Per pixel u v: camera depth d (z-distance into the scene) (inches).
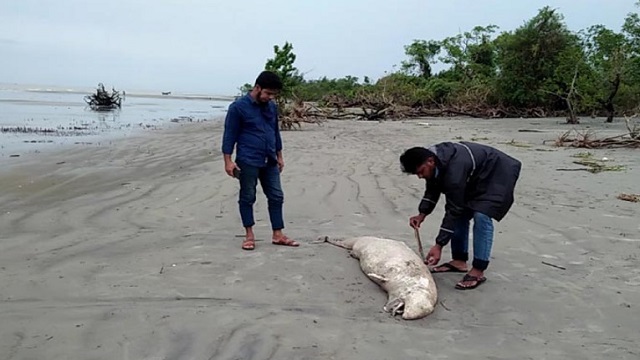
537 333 168.6
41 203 343.9
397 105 1485.0
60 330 164.7
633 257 240.4
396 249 209.5
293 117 978.7
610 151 636.7
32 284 201.8
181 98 4335.6
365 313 180.7
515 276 216.5
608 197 364.5
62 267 220.1
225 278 208.4
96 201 349.4
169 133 864.3
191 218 305.6
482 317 179.8
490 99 1578.5
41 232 275.3
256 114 238.4
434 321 176.2
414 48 2432.3
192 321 171.0
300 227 287.0
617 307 187.6
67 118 1216.8
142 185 403.5
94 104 1802.4
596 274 219.6
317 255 235.6
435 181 202.7
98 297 190.1
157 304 184.2
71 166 496.4
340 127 1035.9
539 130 990.4
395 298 183.6
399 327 170.7
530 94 1502.2
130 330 164.9
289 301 188.5
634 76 1215.6
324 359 149.4
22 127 923.4
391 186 401.7
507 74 1529.3
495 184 200.4
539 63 1497.3
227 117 239.3
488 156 201.5
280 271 216.2
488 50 2111.2
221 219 303.6
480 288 203.6
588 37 1553.9
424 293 182.1
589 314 182.2
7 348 153.6
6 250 243.4
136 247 247.8
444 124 1167.0
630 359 152.1
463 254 219.0
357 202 347.9
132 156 570.9
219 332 163.9
